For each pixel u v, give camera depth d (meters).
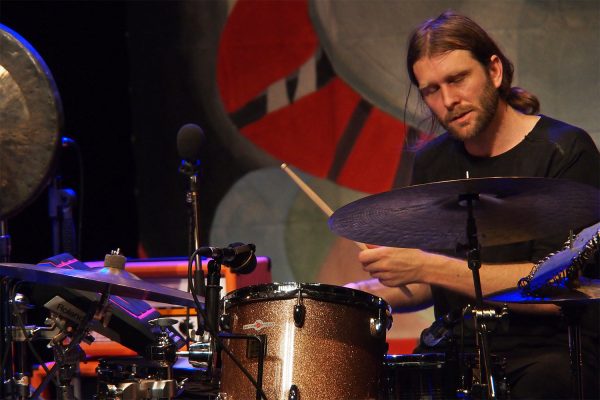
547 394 8.16
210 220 13.51
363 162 13.29
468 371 7.57
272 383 7.03
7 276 7.64
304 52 13.45
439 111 8.48
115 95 13.63
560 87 12.72
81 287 7.41
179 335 8.14
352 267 13.29
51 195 10.30
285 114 13.46
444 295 9.26
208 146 13.56
